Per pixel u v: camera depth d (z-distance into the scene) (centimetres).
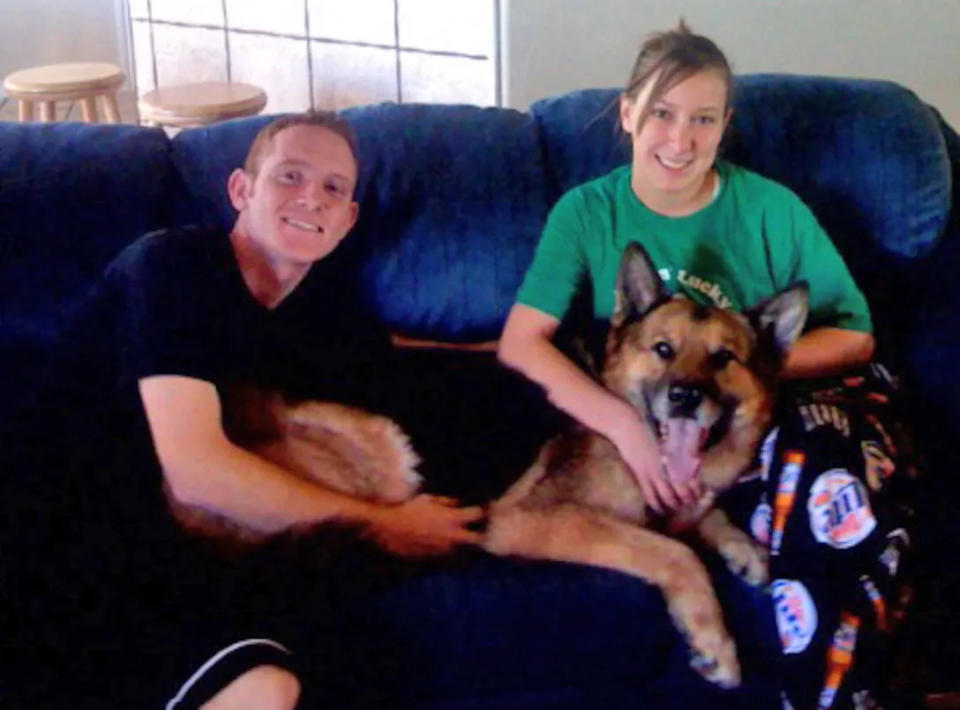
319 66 264
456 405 154
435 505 147
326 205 152
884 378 161
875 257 171
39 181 152
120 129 160
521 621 137
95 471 142
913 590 144
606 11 215
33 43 350
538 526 146
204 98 252
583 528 146
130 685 127
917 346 168
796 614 138
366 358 154
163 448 141
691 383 149
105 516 140
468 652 137
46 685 128
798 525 141
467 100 235
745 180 160
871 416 151
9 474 142
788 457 145
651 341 152
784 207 160
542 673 139
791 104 170
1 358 152
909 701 149
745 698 143
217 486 142
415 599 138
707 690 142
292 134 153
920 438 161
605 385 154
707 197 159
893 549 139
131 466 141
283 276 151
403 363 156
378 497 147
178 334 143
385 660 136
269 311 149
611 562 143
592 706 144
